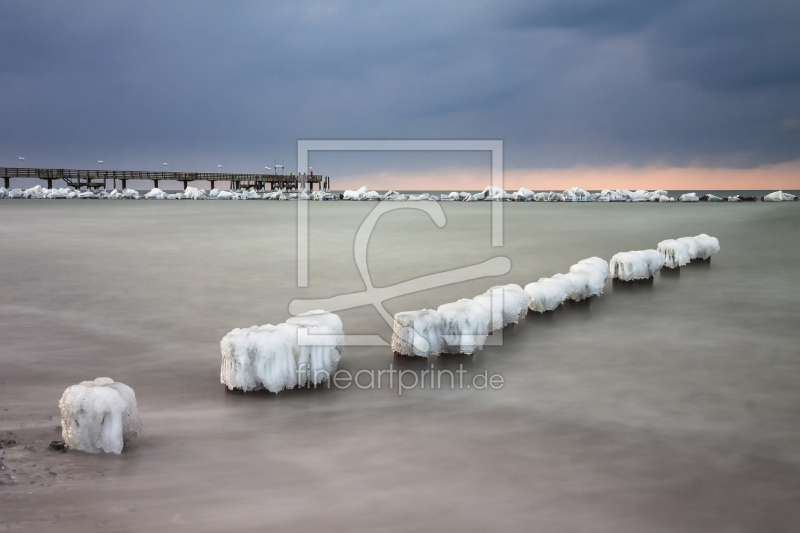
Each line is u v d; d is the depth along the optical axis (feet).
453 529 12.47
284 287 43.91
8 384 22.63
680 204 164.96
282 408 19.95
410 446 16.81
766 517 13.26
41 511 12.85
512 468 15.44
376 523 12.68
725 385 22.25
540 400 20.68
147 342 28.89
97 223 103.65
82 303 37.91
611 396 21.11
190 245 69.77
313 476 14.94
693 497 14.06
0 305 37.17
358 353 26.55
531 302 33.83
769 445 17.01
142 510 13.06
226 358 21.67
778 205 143.54
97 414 16.07
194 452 16.39
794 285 41.60
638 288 40.75
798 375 23.40
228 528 12.39
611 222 102.01
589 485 14.56
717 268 48.62
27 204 187.62
